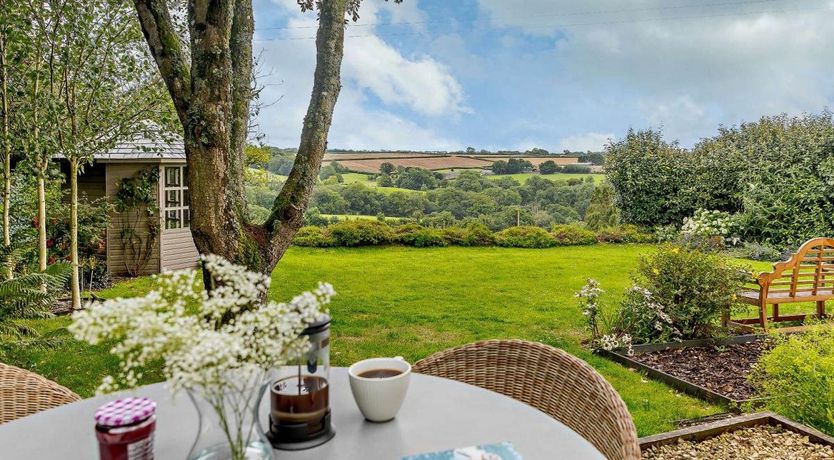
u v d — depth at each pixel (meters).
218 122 2.83
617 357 4.61
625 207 14.39
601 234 13.41
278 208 3.29
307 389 1.16
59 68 6.15
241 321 0.94
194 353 0.80
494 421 1.30
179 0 5.85
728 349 4.84
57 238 8.27
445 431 1.25
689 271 5.05
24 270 6.96
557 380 1.73
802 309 6.52
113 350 0.83
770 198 11.57
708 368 4.37
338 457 1.12
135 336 0.83
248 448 0.95
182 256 10.15
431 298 7.21
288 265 9.94
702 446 2.78
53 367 4.51
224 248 2.94
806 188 11.09
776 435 2.88
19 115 6.06
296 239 12.38
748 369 4.30
